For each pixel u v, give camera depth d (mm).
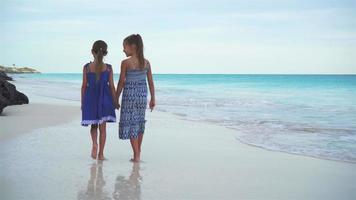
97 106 6402
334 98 25688
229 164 6285
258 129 10641
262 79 79562
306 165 6305
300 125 11578
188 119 12922
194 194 4598
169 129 10469
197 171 5766
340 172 5848
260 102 20969
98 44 6418
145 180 5184
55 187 4727
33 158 6336
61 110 14242
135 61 6359
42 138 8273
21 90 30578
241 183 5137
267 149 7715
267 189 4879
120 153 7062
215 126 11195
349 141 8750
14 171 5465
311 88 44719
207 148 7719
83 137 8562
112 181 5094
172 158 6707
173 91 33594
